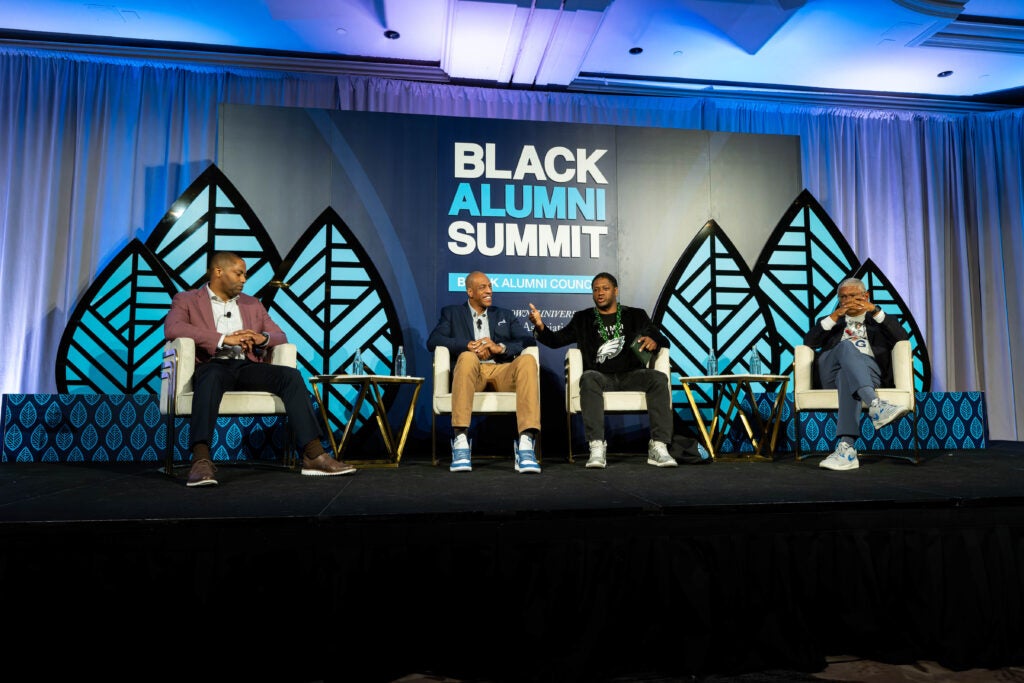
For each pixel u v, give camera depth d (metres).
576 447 4.27
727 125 5.46
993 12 4.52
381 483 2.59
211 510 1.95
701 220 4.60
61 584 1.78
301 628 1.84
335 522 1.87
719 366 4.51
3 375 4.49
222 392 2.72
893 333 3.43
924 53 4.87
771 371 4.57
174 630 1.80
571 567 1.92
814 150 5.52
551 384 4.31
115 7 4.31
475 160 4.41
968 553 2.05
